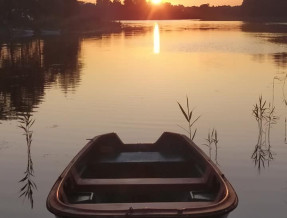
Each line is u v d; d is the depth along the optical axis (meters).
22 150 10.83
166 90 19.28
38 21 79.06
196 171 8.05
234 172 9.41
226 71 25.92
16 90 19.92
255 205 7.76
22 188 8.52
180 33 80.38
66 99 17.53
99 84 21.22
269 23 140.50
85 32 85.56
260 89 19.33
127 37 67.75
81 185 6.72
